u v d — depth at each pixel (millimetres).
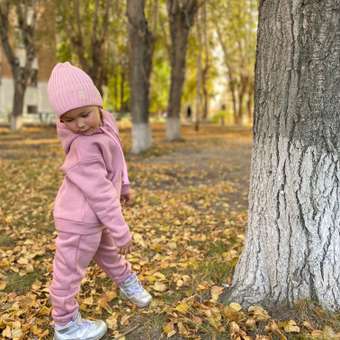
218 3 21828
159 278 3092
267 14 2320
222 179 8391
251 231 2580
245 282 2576
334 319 2270
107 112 2291
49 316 2619
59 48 24219
